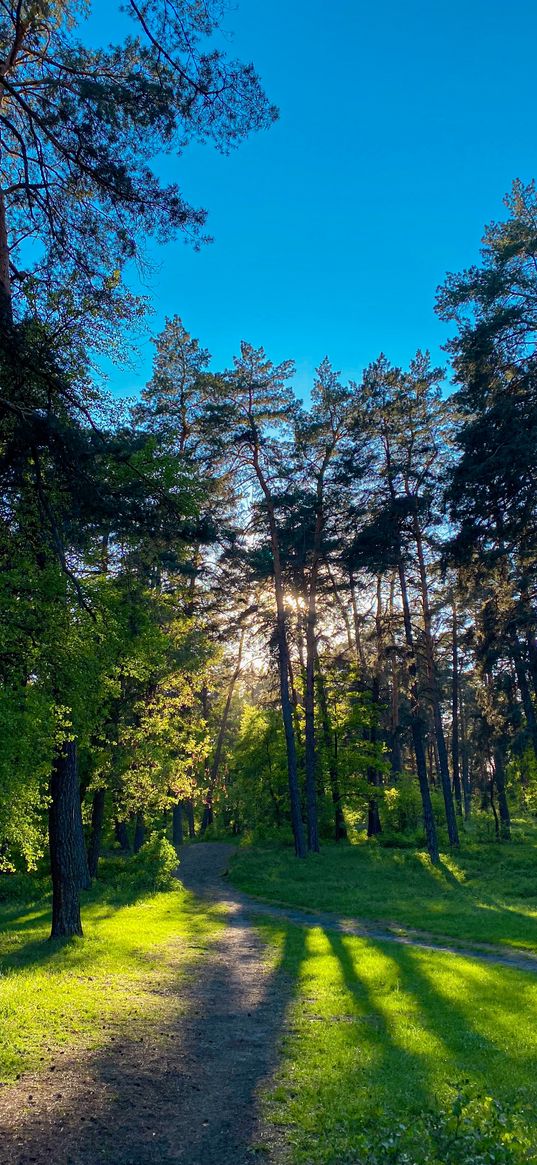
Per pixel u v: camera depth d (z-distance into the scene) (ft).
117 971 41.19
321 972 41.98
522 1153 17.38
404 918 62.75
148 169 33.94
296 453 105.60
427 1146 18.45
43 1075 24.21
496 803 204.13
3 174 36.73
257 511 107.65
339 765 118.52
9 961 42.19
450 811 110.32
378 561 96.12
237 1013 33.60
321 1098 22.56
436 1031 29.60
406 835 124.06
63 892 49.98
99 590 41.93
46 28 33.22
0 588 32.68
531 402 64.64
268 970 43.57
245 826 145.28
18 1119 20.76
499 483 64.39
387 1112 21.31
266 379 104.27
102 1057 26.37
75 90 31.78
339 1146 18.97
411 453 101.55
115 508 35.40
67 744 50.70
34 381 33.06
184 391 107.04
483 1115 19.93
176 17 29.58
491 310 66.80
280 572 106.22
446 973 40.40
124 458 36.17
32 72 34.78
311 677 106.83
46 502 33.81
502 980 38.58
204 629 104.27
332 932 55.98
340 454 103.09
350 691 122.62
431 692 106.01
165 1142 19.61
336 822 118.93
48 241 34.83
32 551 36.96
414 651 100.01
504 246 68.13
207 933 56.24
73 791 51.55
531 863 94.02
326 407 105.91
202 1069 25.54
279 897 77.00
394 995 35.88
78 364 34.68
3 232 33.78
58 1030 29.04
